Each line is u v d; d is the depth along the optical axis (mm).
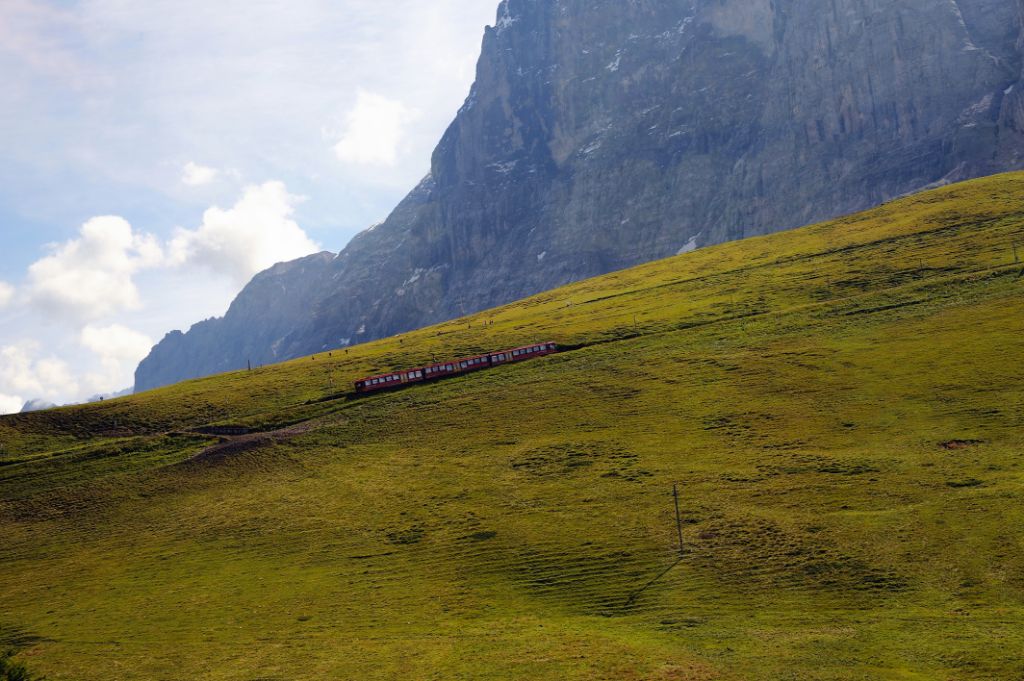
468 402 161125
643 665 77062
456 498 123750
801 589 87812
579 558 101375
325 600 102062
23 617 109812
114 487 148750
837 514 100438
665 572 95125
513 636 86875
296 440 156000
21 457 166625
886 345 151000
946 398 126500
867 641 77000
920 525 94562
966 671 70250
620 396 151500
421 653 85625
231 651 92812
